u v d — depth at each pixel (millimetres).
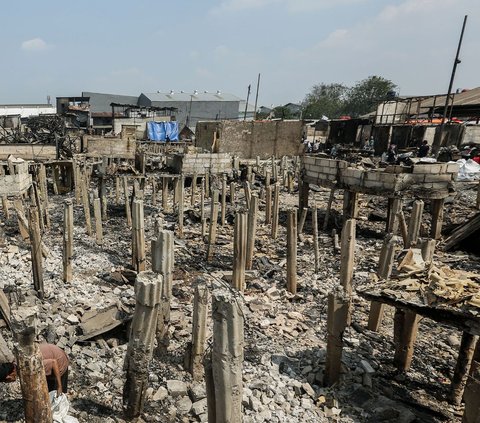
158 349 9695
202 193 22562
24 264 14961
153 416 7676
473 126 36719
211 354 5891
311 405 8008
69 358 9305
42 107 84312
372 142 40938
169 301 9609
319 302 13281
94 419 7496
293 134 43656
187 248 18516
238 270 13398
